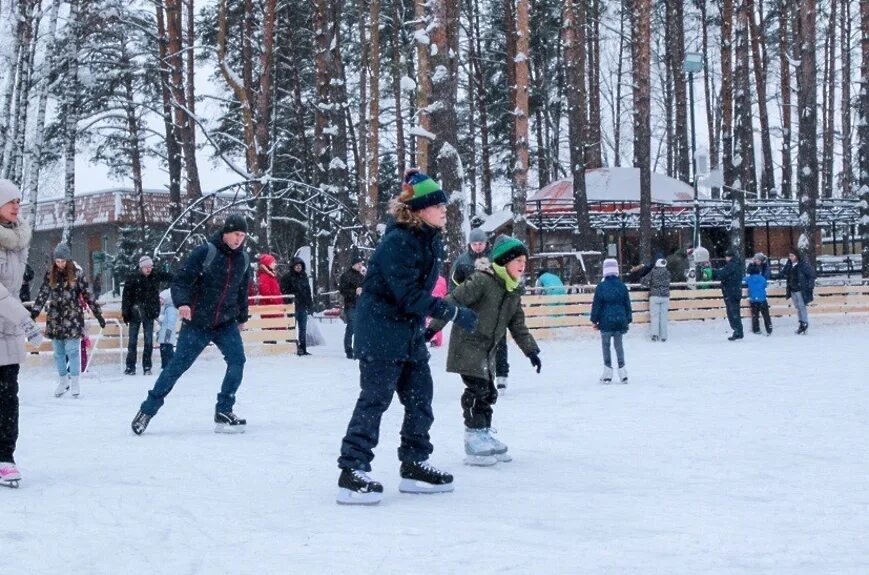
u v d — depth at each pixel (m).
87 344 15.57
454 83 19.33
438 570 4.02
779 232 35.22
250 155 24.67
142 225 36.53
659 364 15.35
